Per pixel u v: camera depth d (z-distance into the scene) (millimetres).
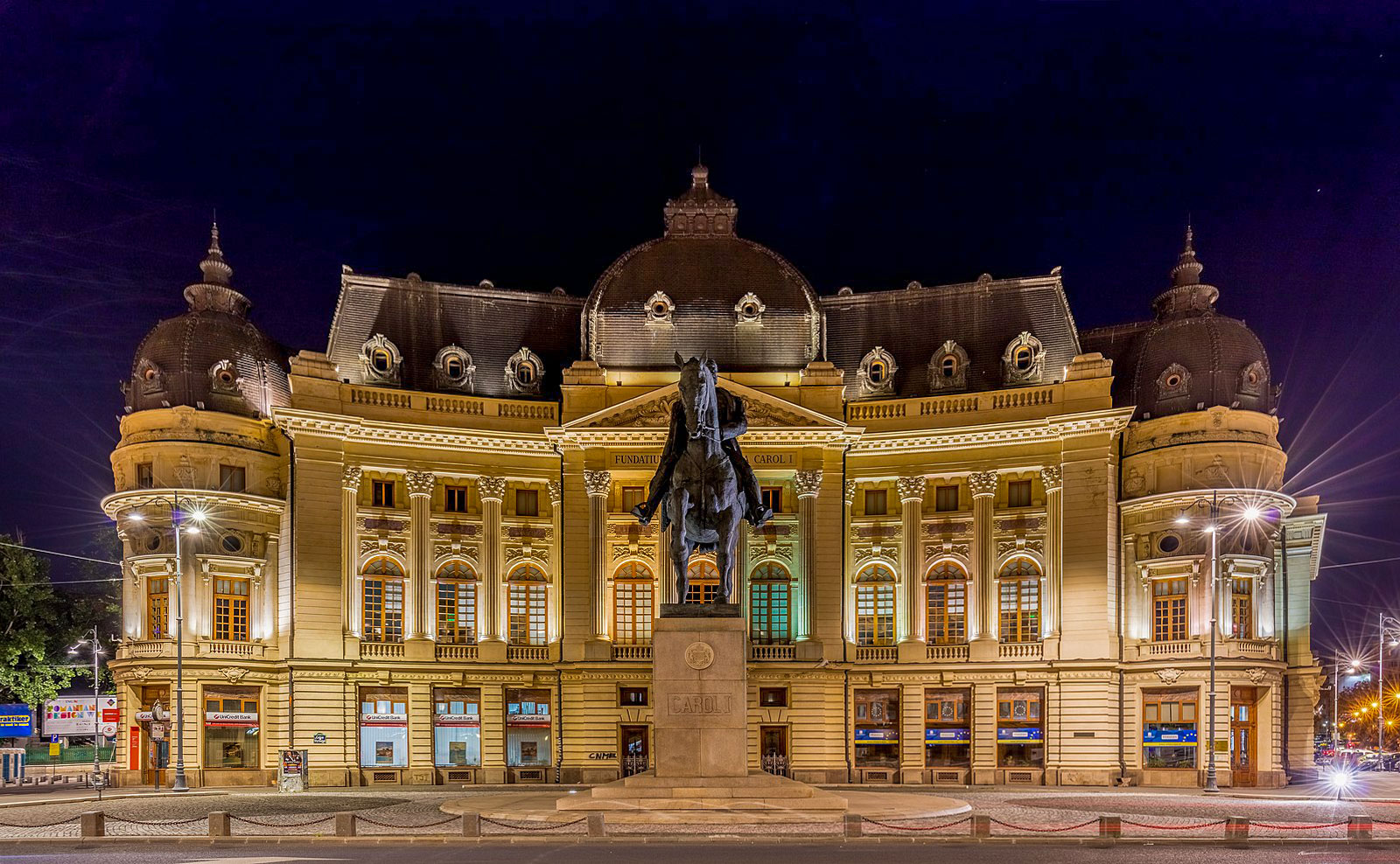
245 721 57594
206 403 59781
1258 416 59250
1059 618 59438
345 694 57969
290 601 58281
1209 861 24594
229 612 58625
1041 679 59031
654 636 30797
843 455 62156
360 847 26859
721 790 30125
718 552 31797
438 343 65062
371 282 64812
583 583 60906
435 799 44500
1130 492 60375
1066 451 60156
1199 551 57562
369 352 62469
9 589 68250
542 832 28344
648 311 63469
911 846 26797
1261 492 58000
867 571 62875
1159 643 58062
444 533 61531
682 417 32719
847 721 61031
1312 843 28328
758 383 62469
